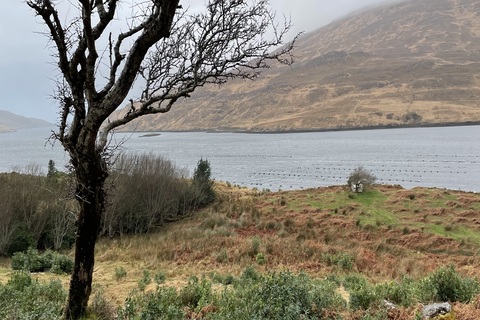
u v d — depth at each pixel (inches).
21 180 1131.3
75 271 237.3
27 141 7672.2
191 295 315.9
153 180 1189.7
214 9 234.1
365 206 1138.0
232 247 794.8
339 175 2149.4
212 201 1401.3
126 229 1139.3
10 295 293.4
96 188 233.0
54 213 1000.2
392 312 265.1
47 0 204.1
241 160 3292.3
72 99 231.9
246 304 259.0
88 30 204.1
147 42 207.6
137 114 239.6
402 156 3006.9
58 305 262.5
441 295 307.1
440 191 1202.6
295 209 1177.4
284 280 271.7
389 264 709.9
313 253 761.0
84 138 221.9
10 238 937.5
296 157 3348.9
